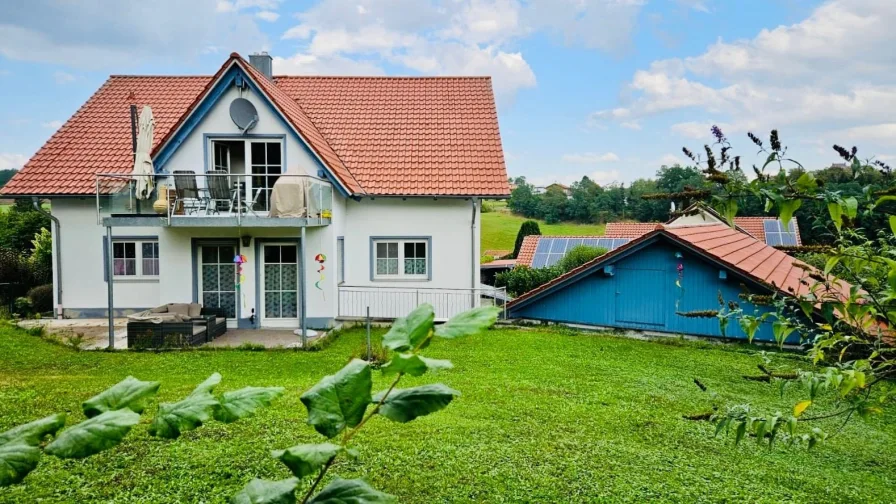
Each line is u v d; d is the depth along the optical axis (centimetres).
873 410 339
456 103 2164
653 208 3906
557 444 739
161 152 1628
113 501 545
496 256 4775
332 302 1650
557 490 598
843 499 617
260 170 1678
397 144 1975
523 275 2394
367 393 151
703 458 728
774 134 278
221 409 153
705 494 604
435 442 719
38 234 2467
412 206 1823
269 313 1670
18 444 129
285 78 2258
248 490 159
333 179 1652
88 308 1795
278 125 1647
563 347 1434
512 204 7306
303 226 1430
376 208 1822
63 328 1638
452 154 1936
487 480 615
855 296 336
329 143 1959
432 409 155
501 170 1873
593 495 591
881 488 662
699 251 1542
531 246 3528
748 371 1240
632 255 1659
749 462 724
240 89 1636
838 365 343
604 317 1703
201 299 1659
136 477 595
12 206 2916
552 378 1117
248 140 1653
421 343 150
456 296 1819
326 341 1427
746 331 376
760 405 983
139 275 1800
